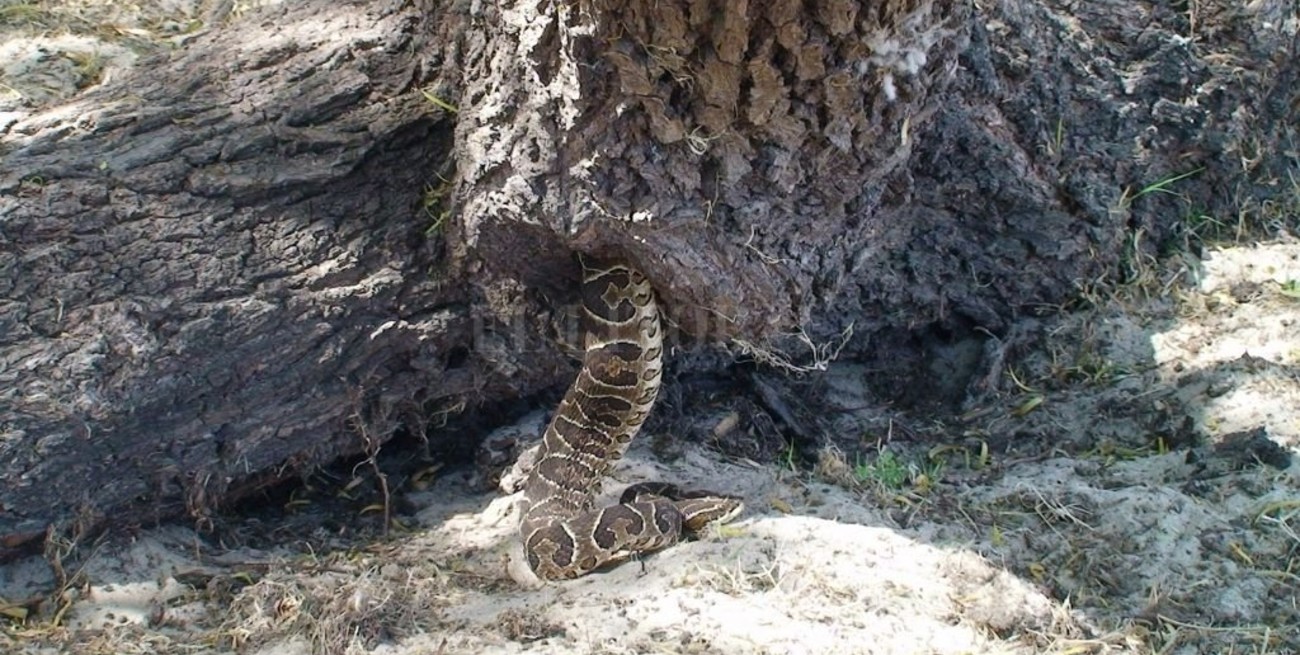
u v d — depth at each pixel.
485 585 1.86
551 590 1.82
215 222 1.87
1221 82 2.30
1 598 1.82
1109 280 2.26
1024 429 2.11
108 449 1.84
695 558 1.82
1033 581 1.81
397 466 2.09
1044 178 2.19
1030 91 2.17
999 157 2.15
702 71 1.62
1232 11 2.31
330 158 1.91
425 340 1.95
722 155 1.69
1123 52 2.27
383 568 1.88
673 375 2.12
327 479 2.06
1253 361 2.11
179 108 1.91
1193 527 1.89
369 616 1.75
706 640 1.69
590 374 1.90
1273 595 1.81
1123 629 1.76
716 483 2.00
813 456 2.10
